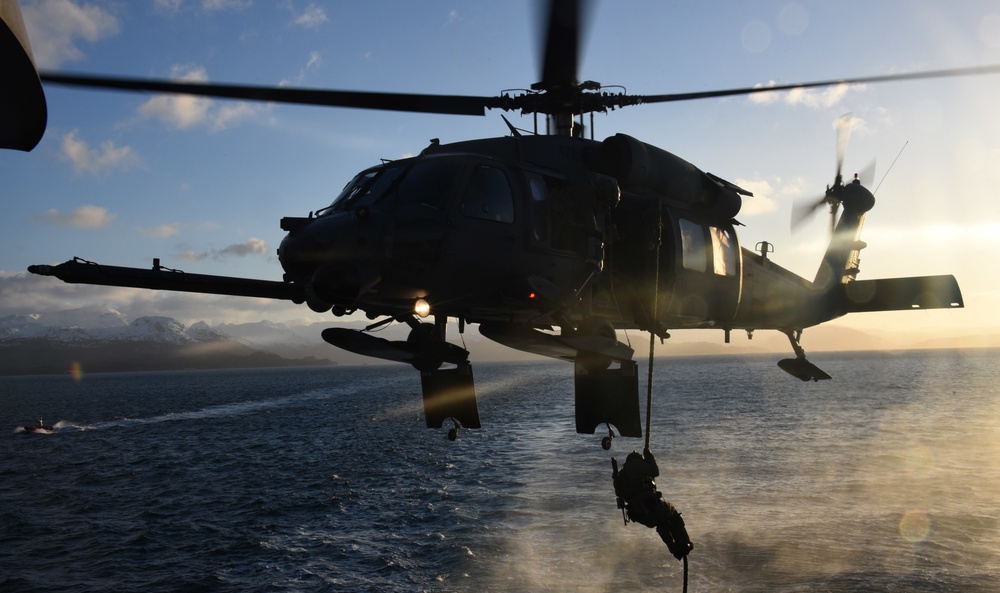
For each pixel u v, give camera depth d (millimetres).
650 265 10969
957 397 101750
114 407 128000
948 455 49844
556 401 107188
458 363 10758
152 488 44875
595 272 10094
